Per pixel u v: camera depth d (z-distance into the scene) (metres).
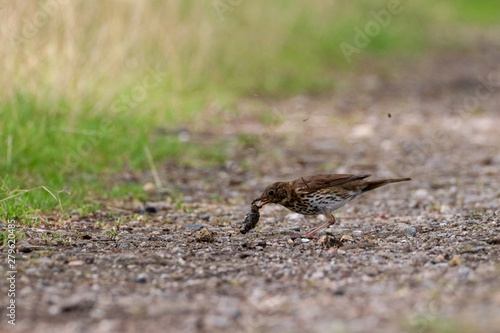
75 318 8.83
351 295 9.57
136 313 8.98
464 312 8.60
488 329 8.00
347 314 8.74
